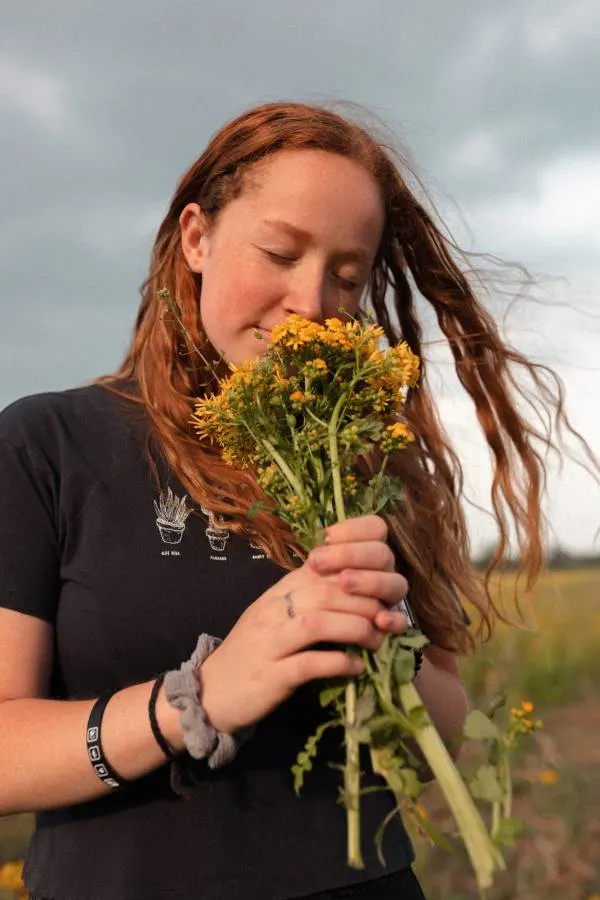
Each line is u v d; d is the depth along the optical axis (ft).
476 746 19.57
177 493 6.02
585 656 33.78
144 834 5.43
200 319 7.00
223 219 6.37
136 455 6.09
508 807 4.82
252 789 5.57
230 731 5.03
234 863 5.42
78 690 5.67
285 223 6.00
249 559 5.96
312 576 5.09
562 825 16.70
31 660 5.53
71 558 5.80
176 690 5.04
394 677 5.00
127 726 5.05
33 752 5.12
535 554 8.77
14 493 5.74
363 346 5.64
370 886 5.73
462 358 8.89
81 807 5.57
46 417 6.10
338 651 5.04
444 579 7.67
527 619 10.64
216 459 6.28
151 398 6.36
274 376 5.57
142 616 5.65
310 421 5.55
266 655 4.93
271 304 6.11
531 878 14.69
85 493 5.89
